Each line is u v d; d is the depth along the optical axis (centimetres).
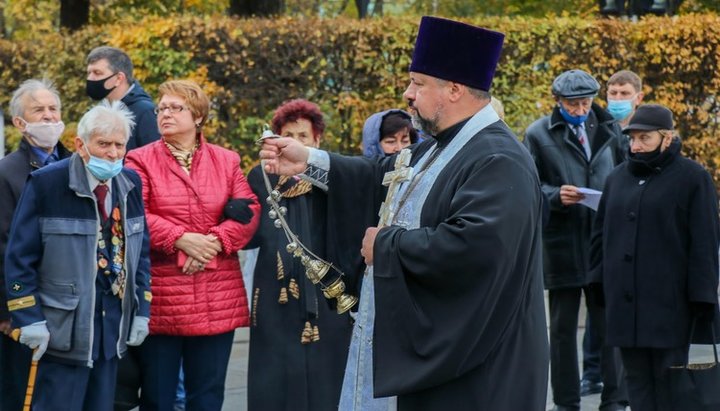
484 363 369
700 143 1199
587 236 700
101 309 511
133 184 527
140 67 1096
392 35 1127
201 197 565
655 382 616
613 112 826
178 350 567
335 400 562
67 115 1204
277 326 560
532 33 1167
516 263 365
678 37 1177
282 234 562
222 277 567
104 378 518
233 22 1112
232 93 1110
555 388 701
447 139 390
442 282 359
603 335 703
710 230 592
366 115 1134
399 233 369
